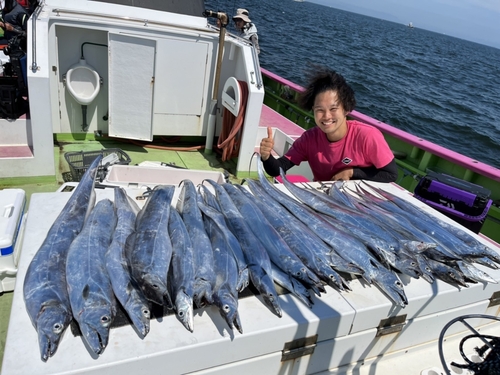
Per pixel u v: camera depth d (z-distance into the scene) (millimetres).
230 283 1393
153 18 4453
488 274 1792
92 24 3789
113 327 1207
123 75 3938
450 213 2777
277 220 1872
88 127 4422
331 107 2326
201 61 4293
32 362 1062
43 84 3227
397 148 4391
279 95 6281
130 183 2268
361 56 26609
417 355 1727
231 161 4609
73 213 1671
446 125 13516
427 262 1725
